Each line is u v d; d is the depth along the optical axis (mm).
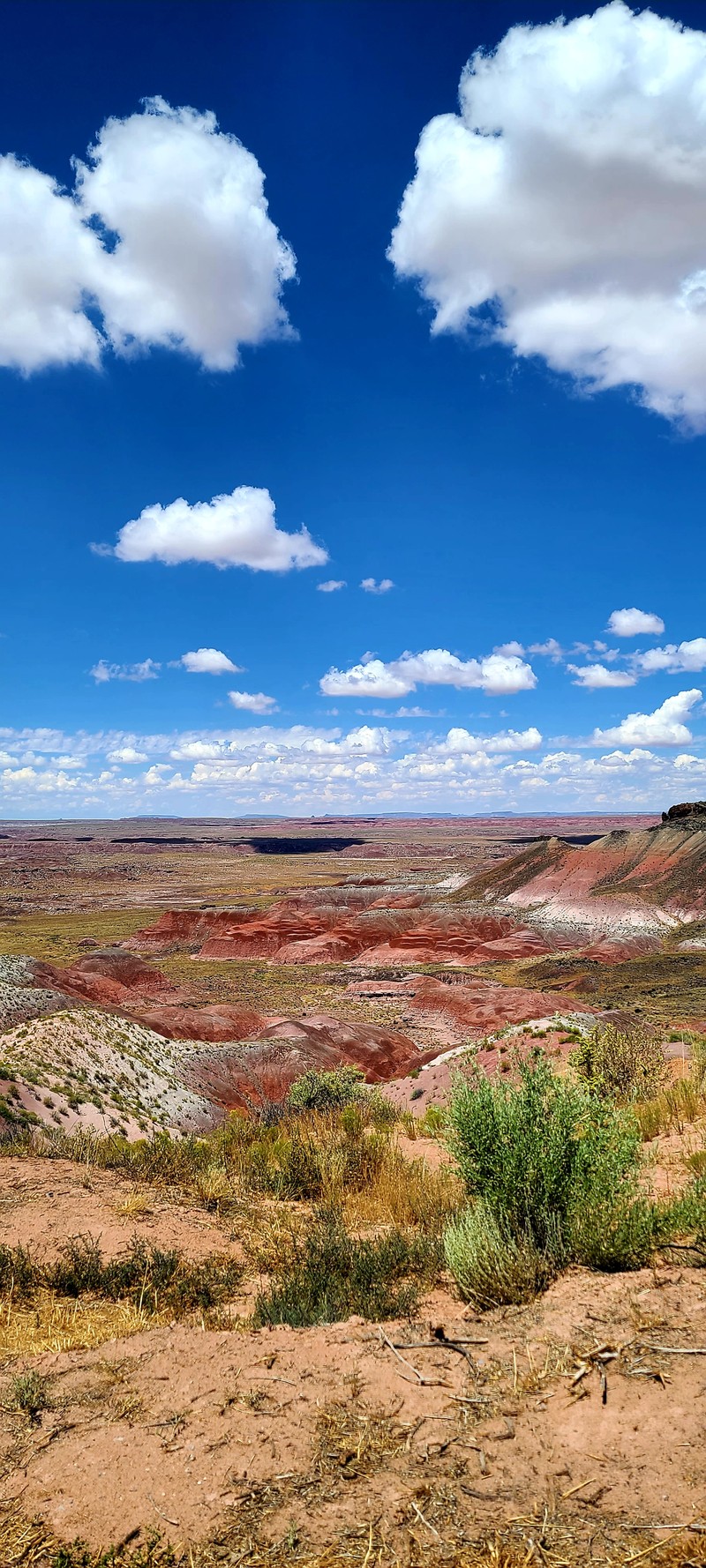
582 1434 2984
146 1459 3180
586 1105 5727
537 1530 2486
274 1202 9453
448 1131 5988
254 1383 3783
